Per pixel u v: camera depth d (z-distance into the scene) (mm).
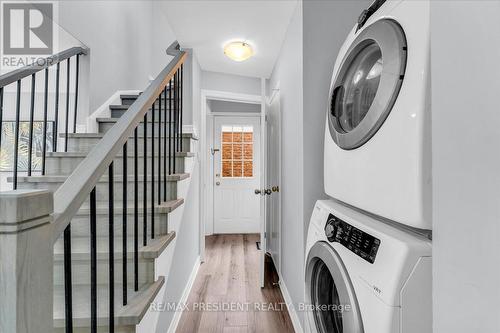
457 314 478
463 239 467
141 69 3779
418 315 646
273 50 2689
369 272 739
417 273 652
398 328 640
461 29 472
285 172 2365
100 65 2691
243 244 4008
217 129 4609
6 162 2879
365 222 879
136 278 1363
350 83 1062
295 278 1945
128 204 1829
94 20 2580
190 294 2439
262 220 2592
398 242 691
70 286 832
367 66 962
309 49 1665
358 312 755
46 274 567
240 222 4652
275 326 1977
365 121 834
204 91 3367
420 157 646
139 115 1236
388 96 746
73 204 697
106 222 1698
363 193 873
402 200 691
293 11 2008
